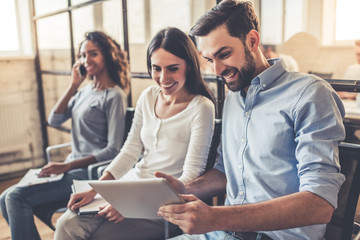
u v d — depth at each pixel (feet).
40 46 11.57
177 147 4.78
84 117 6.70
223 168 4.43
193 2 9.43
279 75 3.59
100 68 6.72
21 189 5.99
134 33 9.70
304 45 6.51
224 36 3.46
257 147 3.57
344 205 3.51
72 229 4.37
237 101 3.95
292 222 2.90
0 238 7.63
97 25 8.53
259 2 7.06
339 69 6.04
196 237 3.94
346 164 3.50
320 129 3.14
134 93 7.78
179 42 4.56
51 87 11.37
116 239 4.49
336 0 6.21
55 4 10.39
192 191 4.08
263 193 3.55
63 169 6.30
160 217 3.49
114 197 3.44
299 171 3.18
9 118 11.59
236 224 2.93
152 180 3.01
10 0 12.18
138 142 5.34
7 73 11.44
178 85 4.67
